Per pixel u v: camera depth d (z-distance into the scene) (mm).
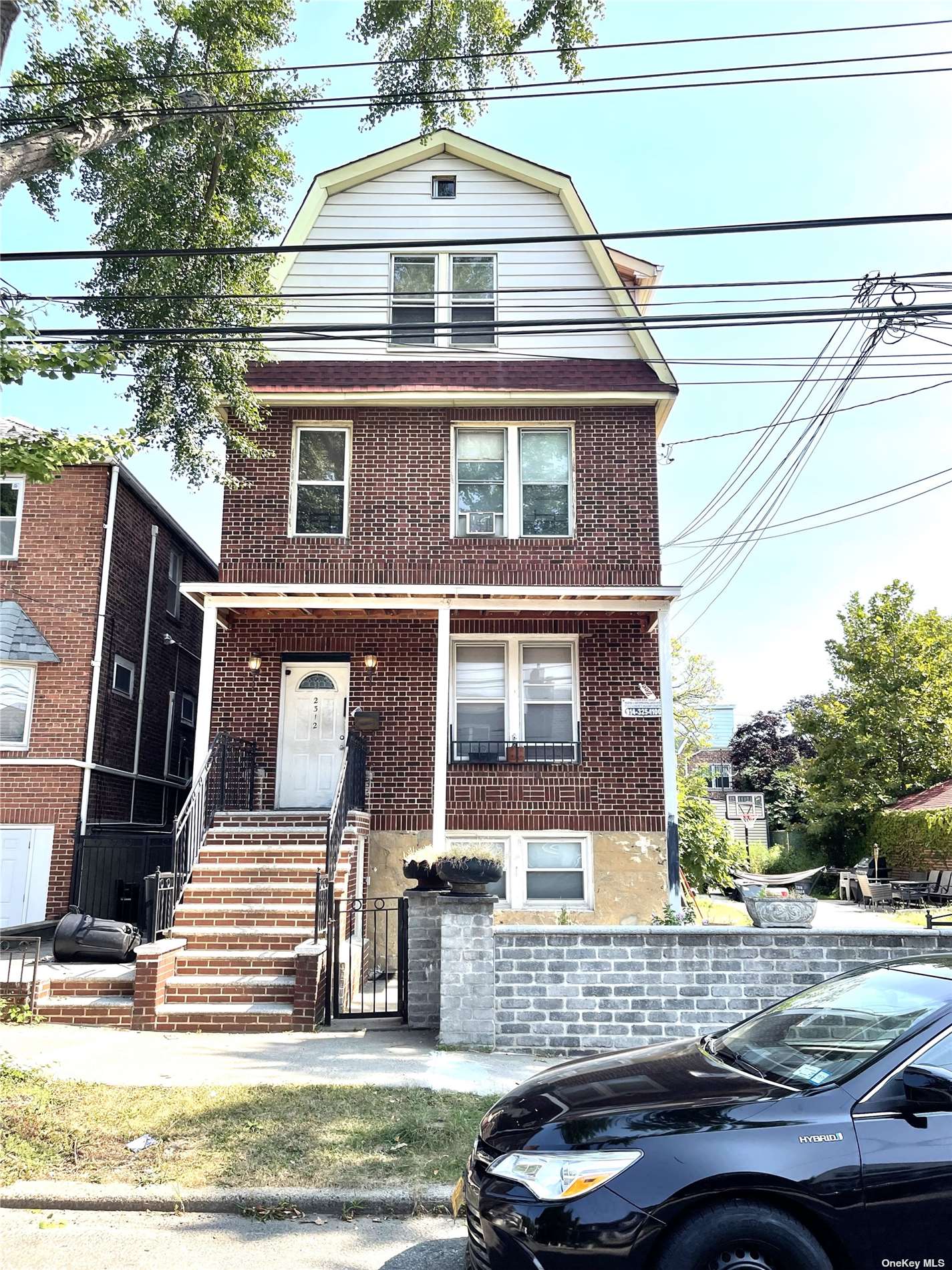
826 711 31000
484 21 11742
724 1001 8508
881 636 30766
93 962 11062
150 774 17938
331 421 14961
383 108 12141
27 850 14625
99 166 12523
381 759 14227
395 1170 5555
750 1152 3697
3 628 14977
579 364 15164
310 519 14711
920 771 29609
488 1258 3857
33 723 15008
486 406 14977
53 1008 9586
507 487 14844
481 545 14531
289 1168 5574
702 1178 3648
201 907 11016
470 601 13625
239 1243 4875
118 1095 6824
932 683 29969
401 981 9758
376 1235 4996
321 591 13281
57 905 14438
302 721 14523
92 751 15055
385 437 14867
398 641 14625
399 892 13719
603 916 13633
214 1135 6055
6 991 9680
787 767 42531
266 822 12914
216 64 12086
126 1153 5785
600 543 14555
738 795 42594
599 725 14297
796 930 8594
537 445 15102
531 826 13914
